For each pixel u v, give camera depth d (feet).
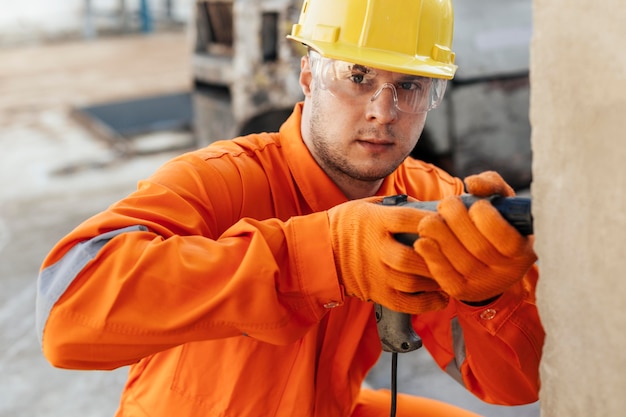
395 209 2.97
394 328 3.73
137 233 3.33
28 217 13.32
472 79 10.12
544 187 2.45
